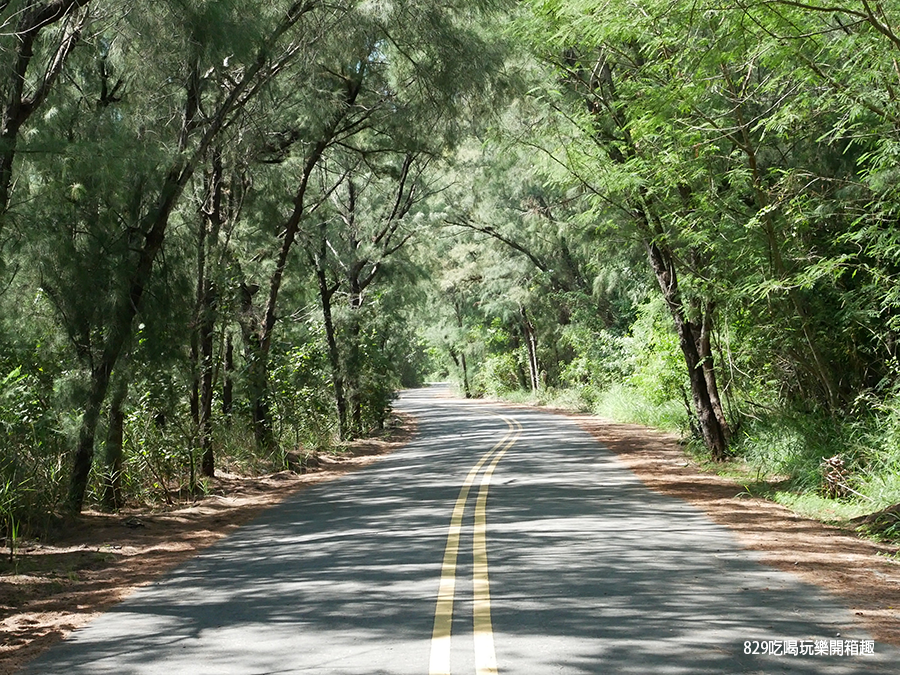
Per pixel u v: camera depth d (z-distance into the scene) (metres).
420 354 93.75
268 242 22.36
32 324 14.15
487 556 9.74
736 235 15.80
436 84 16.55
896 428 14.02
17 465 12.34
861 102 11.22
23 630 7.54
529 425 37.38
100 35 14.38
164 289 14.98
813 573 8.46
